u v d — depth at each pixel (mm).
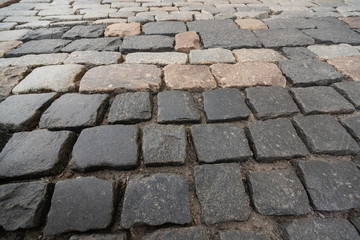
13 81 2092
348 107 1851
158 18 3525
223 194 1306
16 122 1665
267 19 3523
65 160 1485
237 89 2041
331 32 3070
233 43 2775
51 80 2074
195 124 1747
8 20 3461
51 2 4387
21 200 1240
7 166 1398
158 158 1462
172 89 2049
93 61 2396
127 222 1187
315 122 1724
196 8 4074
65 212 1209
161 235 1151
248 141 1629
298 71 2260
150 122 1748
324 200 1294
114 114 1765
